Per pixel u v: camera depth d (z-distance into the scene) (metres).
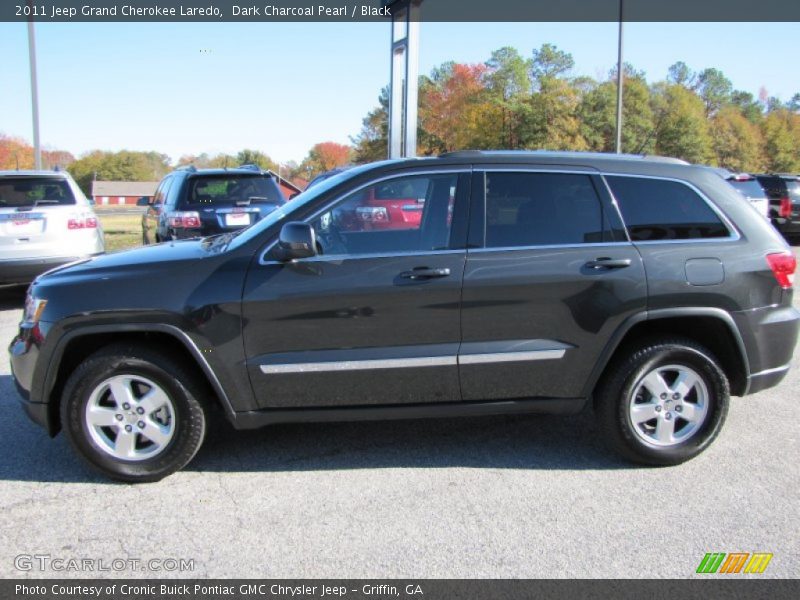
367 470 4.12
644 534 3.36
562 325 3.96
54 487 3.92
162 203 10.86
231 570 3.08
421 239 4.05
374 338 3.90
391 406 4.01
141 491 3.87
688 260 4.02
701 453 4.28
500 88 74.19
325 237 4.04
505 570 3.06
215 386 3.87
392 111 13.59
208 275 3.85
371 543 3.29
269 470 4.13
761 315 4.11
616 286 3.95
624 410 4.04
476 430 4.76
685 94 85.31
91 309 3.81
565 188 4.11
